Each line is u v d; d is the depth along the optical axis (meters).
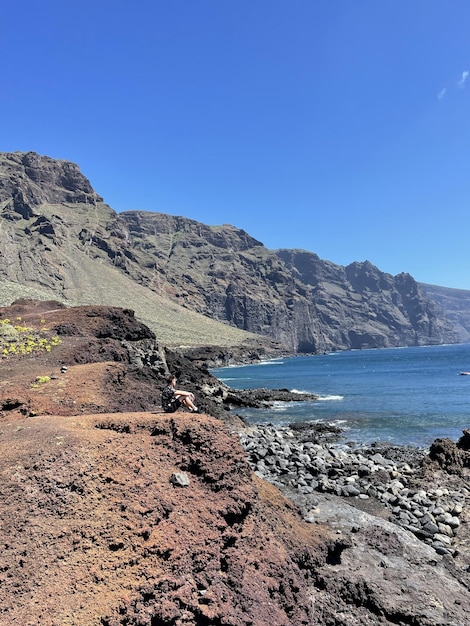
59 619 4.54
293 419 32.50
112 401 15.65
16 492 6.05
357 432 26.59
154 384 20.41
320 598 6.94
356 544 8.58
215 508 6.69
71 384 16.22
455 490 14.32
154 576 5.36
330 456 18.36
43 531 5.55
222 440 7.87
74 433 7.74
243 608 5.61
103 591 5.00
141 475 6.93
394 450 21.31
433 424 27.91
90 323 29.42
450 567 8.56
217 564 5.95
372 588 7.25
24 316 31.48
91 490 6.34
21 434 7.91
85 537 5.63
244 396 43.78
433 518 11.63
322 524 9.20
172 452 7.66
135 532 5.86
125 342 26.30
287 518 8.50
